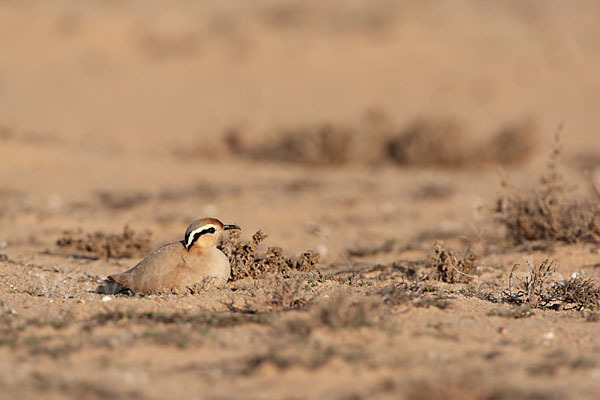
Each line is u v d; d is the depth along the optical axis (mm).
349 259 20469
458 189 31953
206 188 32531
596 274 17922
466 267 17297
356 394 9352
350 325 11898
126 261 20062
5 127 45000
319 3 98125
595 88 68438
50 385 9453
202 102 63344
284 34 84438
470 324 12547
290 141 41781
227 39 83062
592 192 25578
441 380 9453
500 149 41250
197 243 14508
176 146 46812
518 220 21109
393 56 77062
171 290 14406
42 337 11273
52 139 44656
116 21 84500
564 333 12242
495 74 71438
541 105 63219
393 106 61812
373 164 41062
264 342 11203
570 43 81188
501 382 9734
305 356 10516
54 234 23781
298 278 15422
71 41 81062
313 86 68688
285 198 30578
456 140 41438
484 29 86500
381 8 92188
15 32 81875
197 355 10633
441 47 79438
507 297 15195
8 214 26750
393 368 10195
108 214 27578
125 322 12086
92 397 9141
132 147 46125
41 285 15844
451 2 101312
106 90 67250
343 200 29875
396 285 15789
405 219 26719
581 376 10094
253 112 58688
